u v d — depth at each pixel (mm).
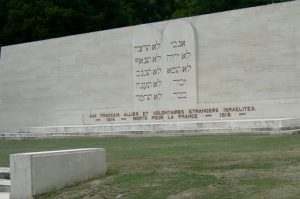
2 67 34656
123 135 24531
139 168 12633
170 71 26922
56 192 10648
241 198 9133
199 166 12305
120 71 29031
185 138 20422
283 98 23547
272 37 23969
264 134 19562
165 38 27109
